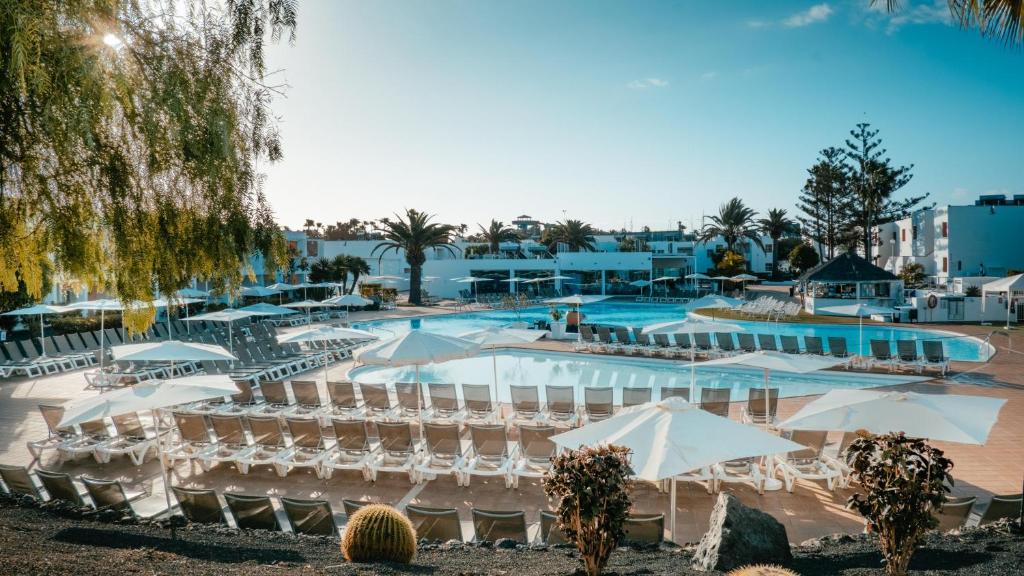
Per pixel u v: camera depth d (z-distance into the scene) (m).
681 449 4.87
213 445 8.88
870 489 4.14
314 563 4.74
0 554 4.23
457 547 5.40
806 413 6.01
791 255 46.97
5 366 15.59
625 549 5.35
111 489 6.18
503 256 57.97
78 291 7.00
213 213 6.62
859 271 30.86
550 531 5.54
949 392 12.89
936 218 37.78
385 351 9.21
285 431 10.15
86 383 14.82
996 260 35.88
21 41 4.62
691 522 6.87
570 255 46.47
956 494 7.36
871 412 5.61
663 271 52.16
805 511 7.10
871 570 4.52
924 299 26.38
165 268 6.59
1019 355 17.25
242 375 14.89
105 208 6.10
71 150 5.57
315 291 39.66
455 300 43.25
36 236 6.28
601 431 5.42
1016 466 8.28
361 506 5.65
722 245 60.38
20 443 9.83
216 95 6.24
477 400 10.81
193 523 5.99
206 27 6.32
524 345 20.23
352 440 8.49
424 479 8.32
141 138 6.17
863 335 23.31
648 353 18.50
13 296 19.52
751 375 16.44
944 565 4.57
